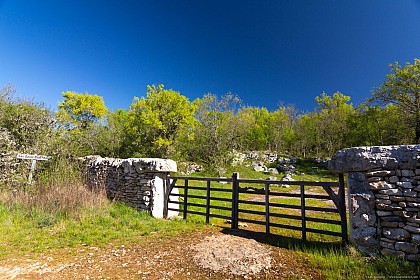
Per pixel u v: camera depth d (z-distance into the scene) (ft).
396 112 78.13
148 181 27.14
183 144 83.82
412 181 13.61
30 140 39.75
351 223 15.25
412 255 12.96
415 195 13.35
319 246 16.21
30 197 25.77
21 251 15.53
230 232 20.47
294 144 130.41
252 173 85.10
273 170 92.27
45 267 13.44
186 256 15.39
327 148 118.42
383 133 85.92
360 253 14.19
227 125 86.38
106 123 85.76
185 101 80.12
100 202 26.04
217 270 13.35
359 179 15.39
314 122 125.29
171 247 16.99
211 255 15.10
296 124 138.62
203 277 12.61
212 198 23.26
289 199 42.09
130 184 29.07
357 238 14.67
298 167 99.04
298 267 13.38
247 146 125.49
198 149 87.56
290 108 149.79
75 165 38.01
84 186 30.25
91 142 72.90
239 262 14.01
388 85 74.33
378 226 14.30
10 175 33.06
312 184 17.75
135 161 28.63
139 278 12.44
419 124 69.72
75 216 22.58
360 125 98.78
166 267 13.80
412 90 71.26
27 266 13.47
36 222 21.15
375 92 78.38
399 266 12.56
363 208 14.85
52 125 43.96
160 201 26.61
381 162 14.49
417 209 13.20
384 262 12.90
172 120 79.30
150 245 17.37
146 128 79.51
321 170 92.79
